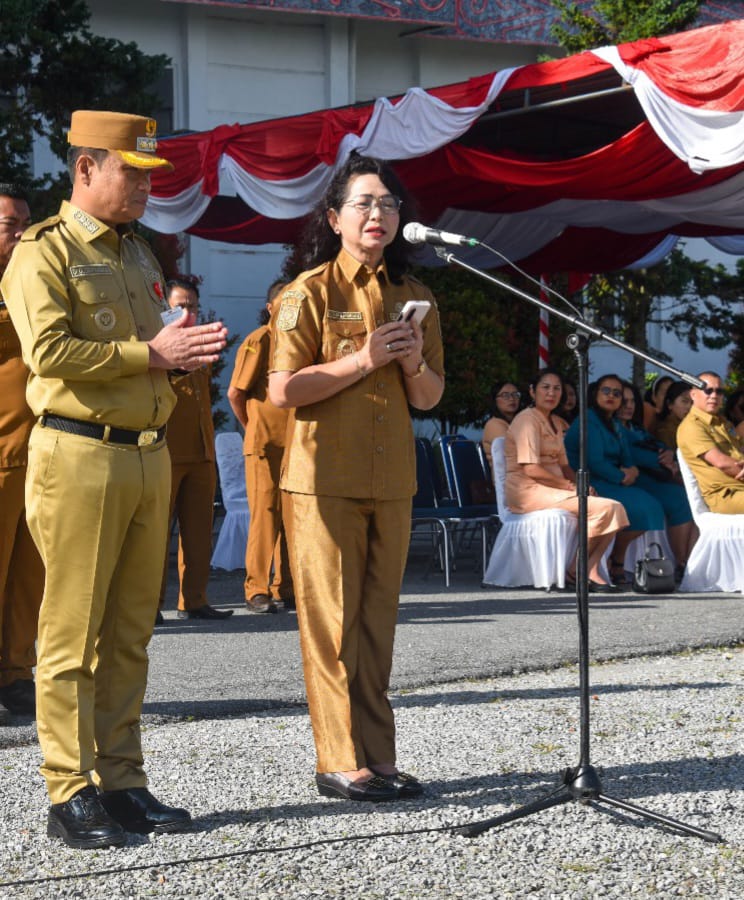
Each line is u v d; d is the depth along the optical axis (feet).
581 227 56.90
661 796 16.40
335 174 16.97
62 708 14.99
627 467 40.60
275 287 33.45
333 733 16.49
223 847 14.61
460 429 76.48
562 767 17.80
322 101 78.23
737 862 14.02
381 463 16.65
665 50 32.04
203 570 32.48
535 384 39.50
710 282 70.03
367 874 13.73
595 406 40.68
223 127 42.01
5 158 55.62
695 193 37.73
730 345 84.33
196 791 16.85
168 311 15.23
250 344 32.91
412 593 37.47
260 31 76.43
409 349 16.25
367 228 16.55
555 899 12.98
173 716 21.39
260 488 33.47
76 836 14.69
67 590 14.97
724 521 37.60
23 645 21.30
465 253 57.16
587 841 14.66
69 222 15.24
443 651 27.12
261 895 13.15
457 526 41.75
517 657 26.37
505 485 39.14
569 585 38.32
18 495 20.66
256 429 33.24
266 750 18.99
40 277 14.67
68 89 57.21
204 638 29.30
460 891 13.20
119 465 14.97
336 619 16.51
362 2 75.20
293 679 24.38
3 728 20.47
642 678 24.22
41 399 15.01
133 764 15.69
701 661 26.22
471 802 16.22
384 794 16.29
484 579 39.11
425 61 81.61
